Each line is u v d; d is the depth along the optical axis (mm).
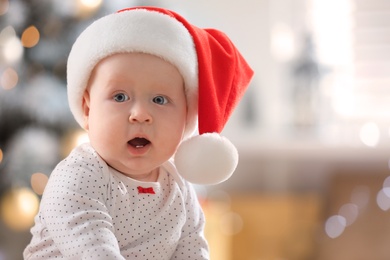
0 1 2705
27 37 2699
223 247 3152
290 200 3418
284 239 3357
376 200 3174
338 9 3674
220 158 1043
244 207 3424
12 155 2592
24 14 2695
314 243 3258
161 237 1062
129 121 990
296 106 3650
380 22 3625
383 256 3049
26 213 2523
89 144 1075
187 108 1064
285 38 3740
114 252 932
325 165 3600
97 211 974
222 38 1145
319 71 3648
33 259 1045
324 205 3326
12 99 2672
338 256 3100
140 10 1032
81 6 2637
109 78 996
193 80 1040
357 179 3248
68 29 2711
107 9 2699
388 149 3381
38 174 2578
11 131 2760
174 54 1009
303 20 3729
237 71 1138
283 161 3629
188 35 1051
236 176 3658
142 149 1003
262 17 3711
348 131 3568
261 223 3400
